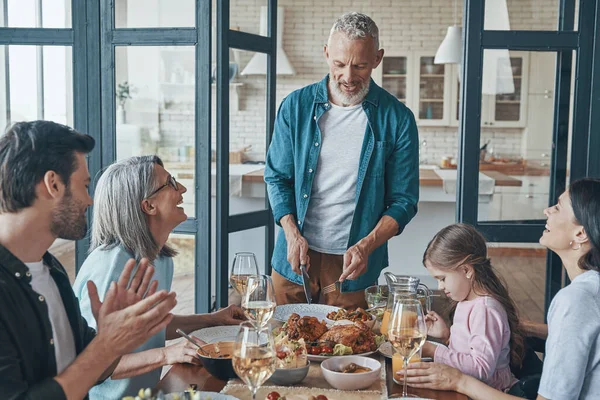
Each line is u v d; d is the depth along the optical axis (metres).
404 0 9.35
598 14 3.39
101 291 1.98
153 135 3.78
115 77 3.75
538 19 3.40
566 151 3.49
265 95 4.03
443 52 7.73
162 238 2.13
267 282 1.92
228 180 3.84
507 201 3.51
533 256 3.54
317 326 2.07
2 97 3.85
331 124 2.73
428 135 9.56
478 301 2.14
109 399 2.06
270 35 4.04
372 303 2.42
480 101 3.44
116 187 2.04
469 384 1.80
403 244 6.16
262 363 1.43
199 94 3.68
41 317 1.45
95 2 3.71
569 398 1.71
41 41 3.78
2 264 1.40
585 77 3.43
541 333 2.38
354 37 2.56
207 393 1.59
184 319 2.30
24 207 1.40
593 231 1.78
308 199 2.73
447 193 5.98
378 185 2.72
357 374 1.72
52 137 1.41
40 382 1.36
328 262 2.76
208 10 3.62
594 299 1.73
